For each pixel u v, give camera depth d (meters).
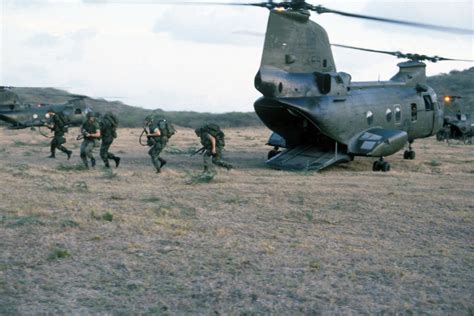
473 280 6.23
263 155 23.06
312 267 6.57
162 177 14.41
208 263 6.65
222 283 5.95
